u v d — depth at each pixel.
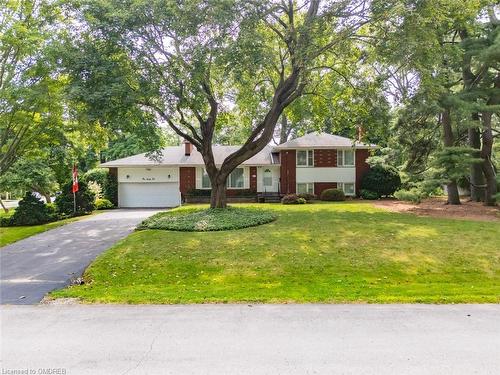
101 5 13.70
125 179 29.62
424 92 17.27
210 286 8.35
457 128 22.16
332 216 16.83
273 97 18.56
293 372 4.07
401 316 5.88
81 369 4.20
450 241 11.61
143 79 14.34
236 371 4.11
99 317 5.99
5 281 8.80
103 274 9.38
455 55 16.20
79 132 18.52
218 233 13.20
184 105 14.77
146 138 16.09
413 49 13.22
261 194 27.80
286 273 9.28
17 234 15.23
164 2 13.55
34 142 17.36
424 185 18.34
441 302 6.63
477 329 5.31
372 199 26.75
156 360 4.40
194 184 29.19
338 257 10.32
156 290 7.89
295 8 17.36
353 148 25.81
